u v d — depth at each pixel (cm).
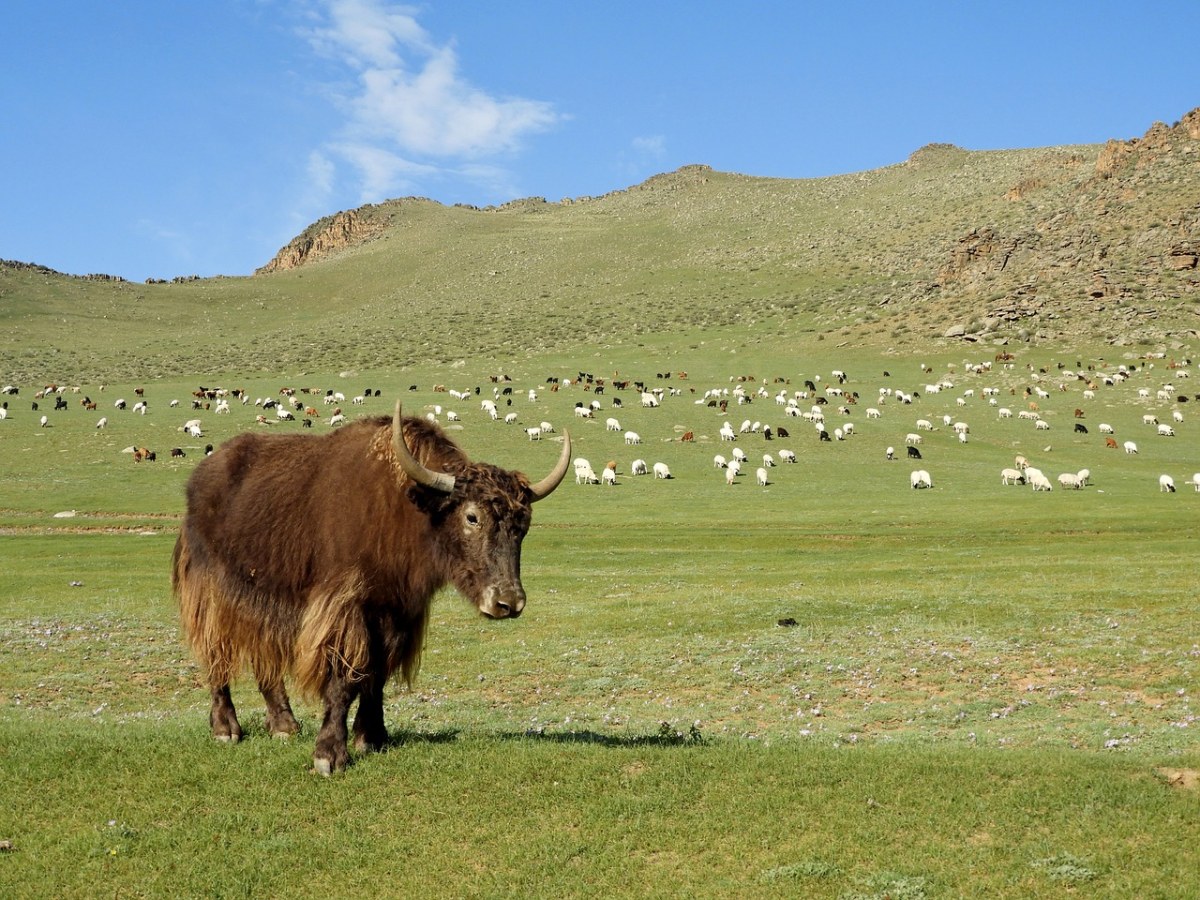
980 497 5497
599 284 18450
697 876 711
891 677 1739
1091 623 2050
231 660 953
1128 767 887
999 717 1469
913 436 7681
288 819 794
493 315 16512
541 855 742
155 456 6825
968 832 761
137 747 933
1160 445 7644
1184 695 1532
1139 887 668
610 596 2739
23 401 9231
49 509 5312
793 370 11156
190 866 729
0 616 2475
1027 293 12638
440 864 736
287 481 906
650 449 7381
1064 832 752
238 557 919
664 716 1538
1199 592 2291
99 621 2398
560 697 1702
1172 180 14825
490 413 8325
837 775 866
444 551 861
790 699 1630
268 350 14675
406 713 1553
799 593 2630
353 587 862
